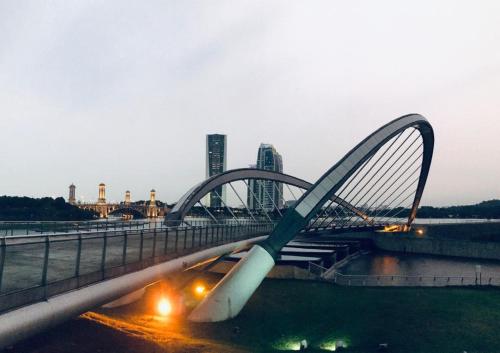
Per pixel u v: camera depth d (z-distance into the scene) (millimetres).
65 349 15703
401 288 36125
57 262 16188
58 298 11641
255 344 21438
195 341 20203
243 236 38812
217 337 22062
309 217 34812
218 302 26359
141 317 23750
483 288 36281
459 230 116875
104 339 17766
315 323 25688
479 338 22859
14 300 10070
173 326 23203
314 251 68188
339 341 21391
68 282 12320
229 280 28344
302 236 65625
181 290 29922
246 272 29500
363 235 109938
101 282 14172
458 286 37094
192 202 57219
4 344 9547
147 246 25406
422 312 27938
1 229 24484
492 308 29000
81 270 14844
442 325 25078
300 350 20781
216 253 29938
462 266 71938
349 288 35969
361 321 26047
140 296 27922
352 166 41469
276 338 22812
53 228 27781
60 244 23172
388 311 28203
